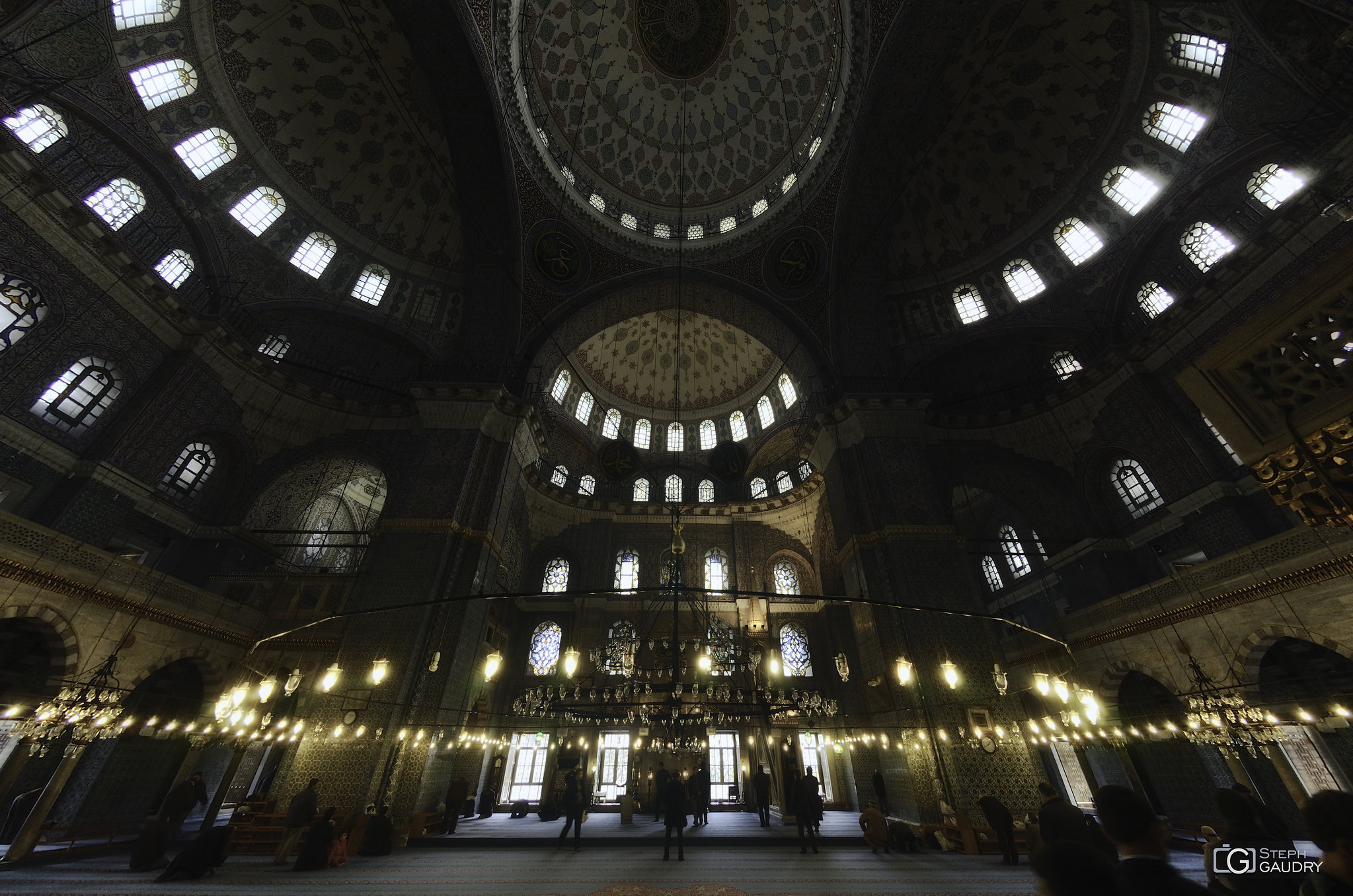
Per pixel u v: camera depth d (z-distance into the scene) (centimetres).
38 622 995
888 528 1453
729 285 1916
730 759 1917
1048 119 1661
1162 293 1490
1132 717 1352
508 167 1633
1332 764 1091
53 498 1159
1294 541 1006
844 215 1722
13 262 1109
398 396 1797
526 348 1780
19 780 1097
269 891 666
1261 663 1134
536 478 2192
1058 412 1666
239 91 1543
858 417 1623
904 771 1243
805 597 593
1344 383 241
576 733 1798
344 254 1795
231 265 1562
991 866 869
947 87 1633
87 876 752
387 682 1217
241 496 1533
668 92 2019
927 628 1305
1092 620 1388
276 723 1173
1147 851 212
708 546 2369
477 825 1403
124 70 1325
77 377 1218
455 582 1397
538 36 1698
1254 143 1267
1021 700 1512
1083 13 1457
